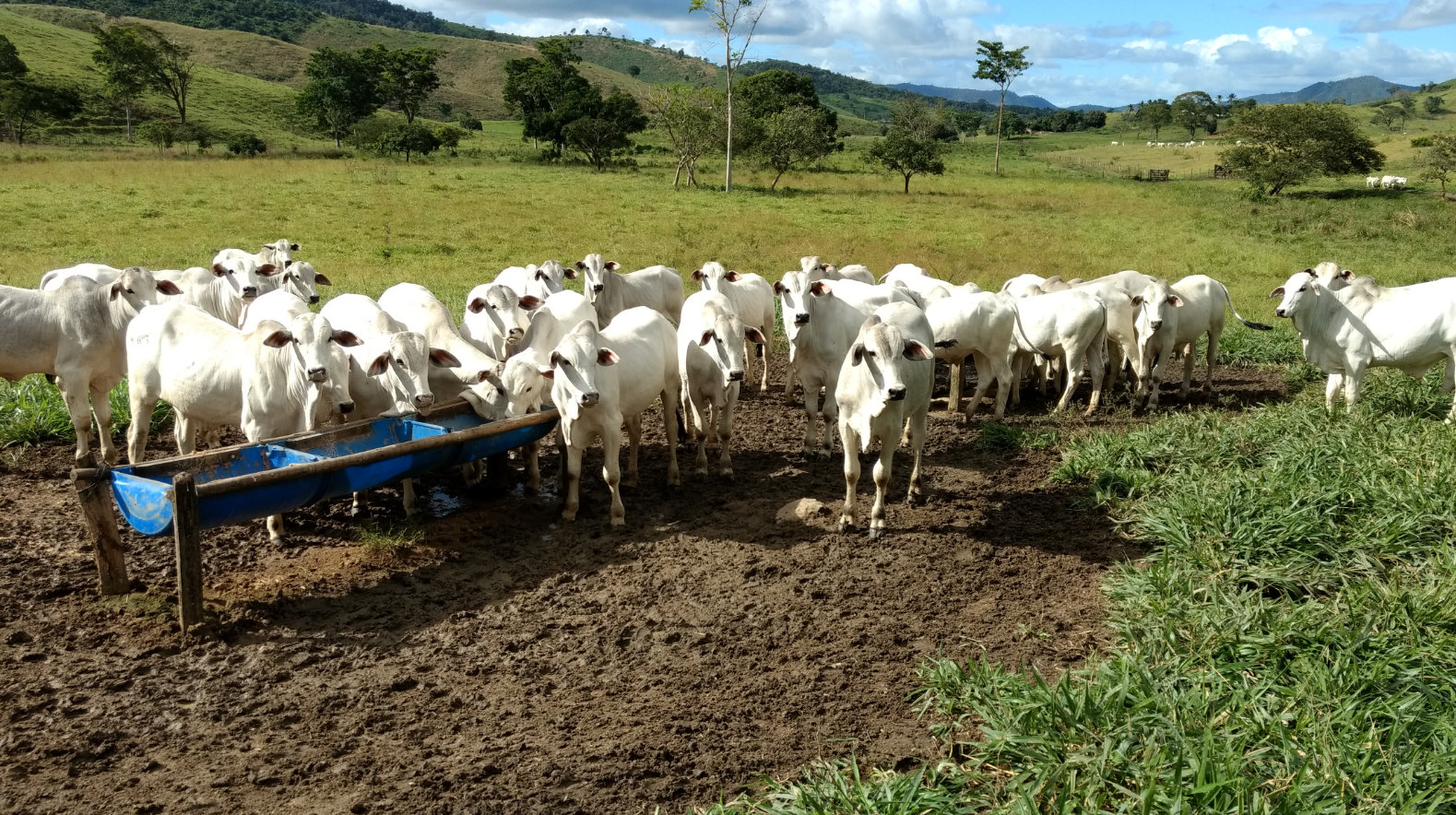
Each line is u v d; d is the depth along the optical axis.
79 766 4.92
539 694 5.65
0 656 5.89
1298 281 10.30
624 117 63.12
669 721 5.36
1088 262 25.17
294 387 7.72
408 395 8.02
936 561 7.42
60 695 5.51
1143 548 7.61
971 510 8.50
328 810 4.62
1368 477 7.71
